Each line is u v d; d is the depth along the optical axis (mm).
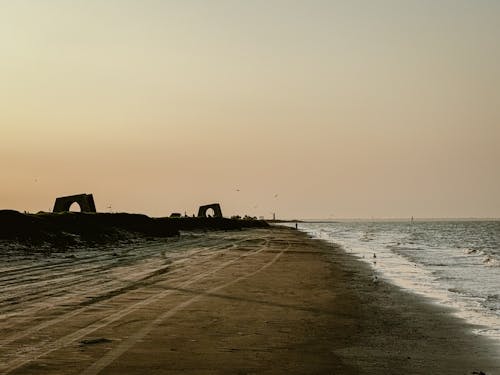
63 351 9906
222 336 11695
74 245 41312
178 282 21328
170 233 69875
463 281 24906
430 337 12289
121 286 19594
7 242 35094
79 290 18250
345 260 36500
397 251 49219
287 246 54312
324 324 13508
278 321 13703
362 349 10906
